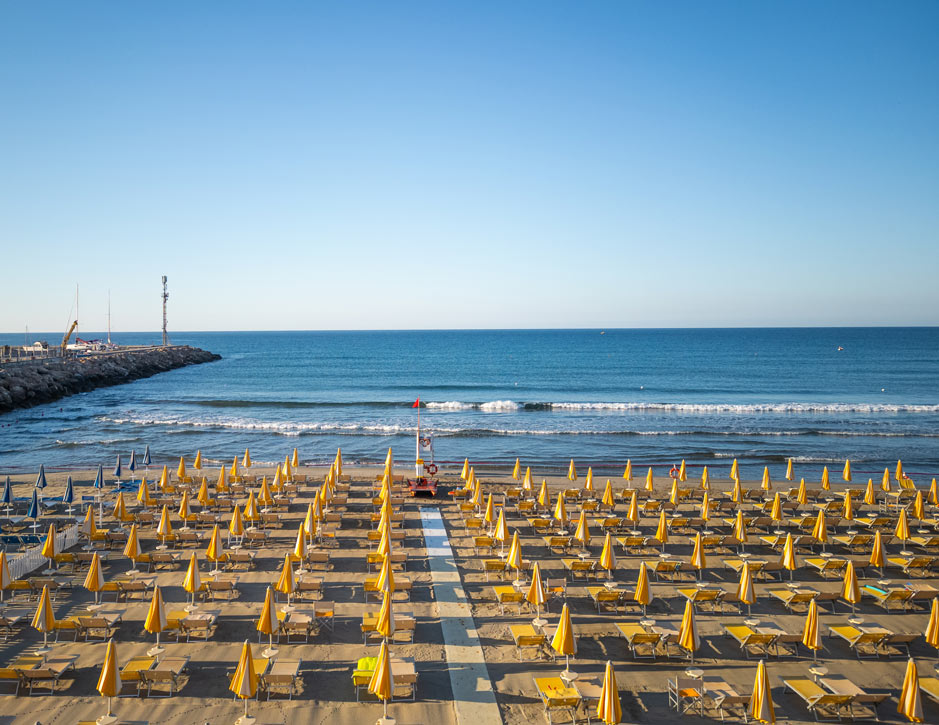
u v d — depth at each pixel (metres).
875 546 16.84
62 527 21.34
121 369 83.88
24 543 19.08
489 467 33.22
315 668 12.34
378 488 26.73
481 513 22.55
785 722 10.83
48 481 28.14
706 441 40.88
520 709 11.10
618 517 22.00
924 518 21.17
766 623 13.91
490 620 14.52
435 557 18.62
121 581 15.72
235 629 13.86
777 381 79.31
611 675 9.91
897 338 198.62
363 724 10.59
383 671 10.23
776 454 36.84
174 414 52.69
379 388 75.00
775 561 16.86
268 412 54.25
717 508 24.42
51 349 86.62
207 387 76.12
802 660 12.89
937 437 42.12
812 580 17.16
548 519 21.06
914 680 10.14
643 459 35.66
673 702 11.29
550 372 95.94
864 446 39.28
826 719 10.93
